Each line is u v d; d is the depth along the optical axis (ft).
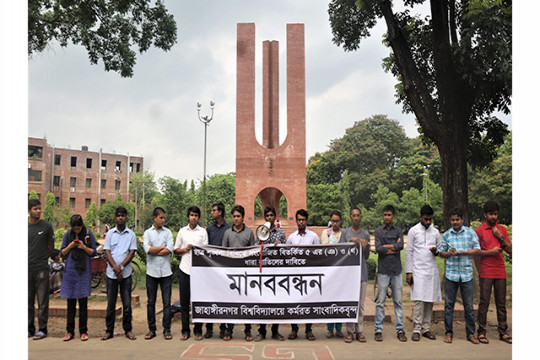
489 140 41.96
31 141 169.58
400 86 42.63
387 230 20.45
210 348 18.13
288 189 72.23
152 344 18.90
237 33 73.87
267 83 80.64
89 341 19.48
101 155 190.80
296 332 20.18
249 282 19.99
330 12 43.04
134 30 45.16
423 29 39.14
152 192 196.54
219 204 21.49
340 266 20.02
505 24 28.12
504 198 102.17
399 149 163.63
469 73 29.84
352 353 17.34
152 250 20.07
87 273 20.08
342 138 165.58
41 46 41.52
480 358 16.62
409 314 26.12
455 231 20.11
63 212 155.43
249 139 72.74
